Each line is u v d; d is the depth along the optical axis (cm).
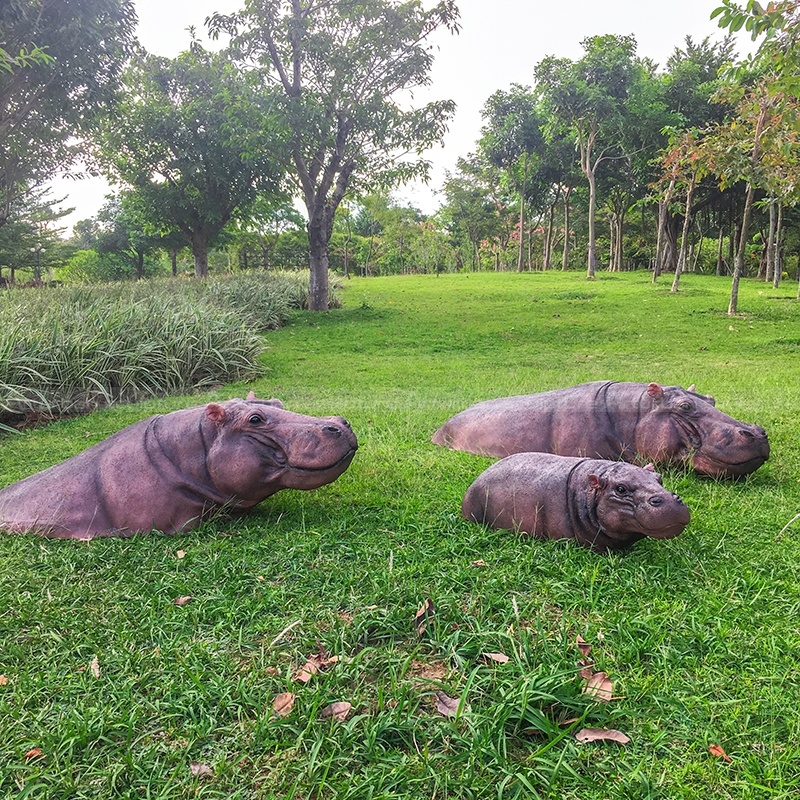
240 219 3158
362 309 2170
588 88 3238
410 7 1906
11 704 262
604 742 239
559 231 5953
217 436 446
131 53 1881
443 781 221
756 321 1786
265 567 379
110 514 440
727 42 3925
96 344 1045
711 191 3791
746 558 382
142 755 235
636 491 378
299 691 263
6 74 1648
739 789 216
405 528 434
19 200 3197
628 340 1599
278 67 1905
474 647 288
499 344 1612
